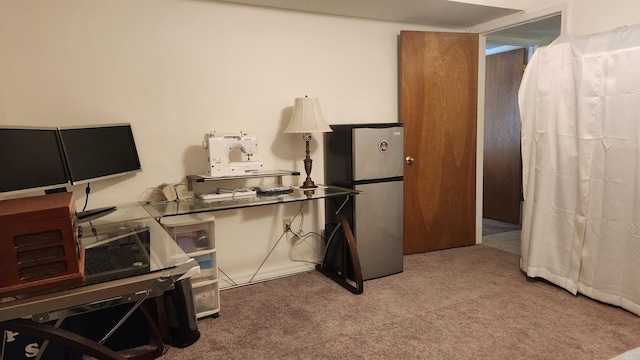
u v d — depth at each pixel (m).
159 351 1.95
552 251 2.66
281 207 3.02
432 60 3.36
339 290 2.72
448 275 2.95
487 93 4.64
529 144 2.76
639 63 2.11
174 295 2.00
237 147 2.54
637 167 2.15
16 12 2.15
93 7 2.33
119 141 2.34
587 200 2.41
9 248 1.04
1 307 1.02
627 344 1.95
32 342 1.72
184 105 2.63
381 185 2.88
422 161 3.43
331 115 3.16
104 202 2.45
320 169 3.16
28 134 1.76
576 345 1.95
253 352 1.97
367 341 2.04
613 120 2.25
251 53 2.80
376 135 2.83
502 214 4.65
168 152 2.61
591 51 2.33
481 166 3.72
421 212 3.47
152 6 2.48
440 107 3.43
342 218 2.74
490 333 2.09
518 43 3.88
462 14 3.18
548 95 2.58
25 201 1.17
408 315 2.32
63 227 1.10
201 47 2.64
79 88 2.34
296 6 2.84
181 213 2.10
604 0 2.57
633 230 2.20
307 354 1.95
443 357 1.89
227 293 2.72
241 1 2.69
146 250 1.47
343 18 3.12
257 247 2.96
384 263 2.94
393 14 3.11
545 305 2.40
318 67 3.06
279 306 2.49
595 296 2.41
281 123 2.96
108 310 1.97
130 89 2.47
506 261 3.25
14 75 2.17
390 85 3.38
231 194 2.50
